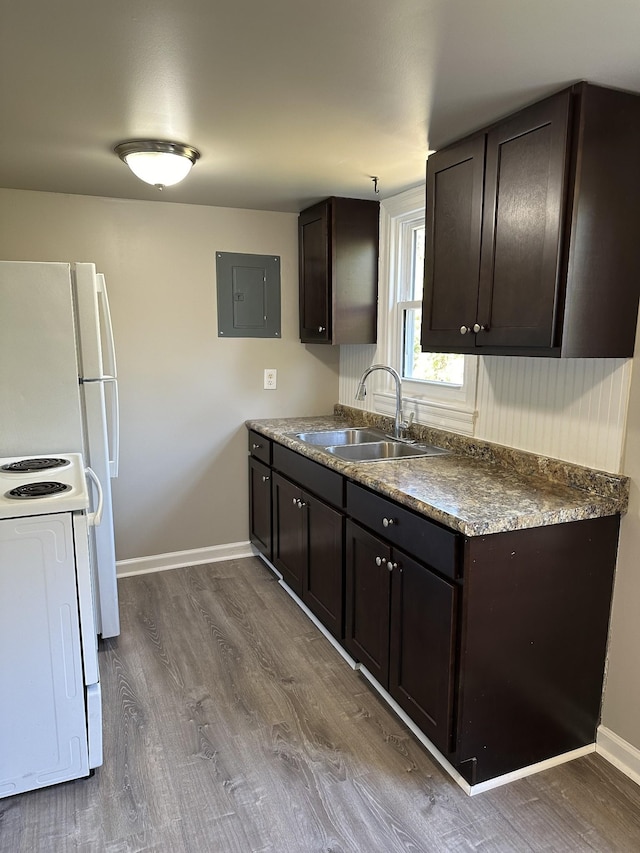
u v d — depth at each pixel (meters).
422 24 1.28
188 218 3.22
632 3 1.18
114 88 1.63
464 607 1.66
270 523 3.25
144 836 1.61
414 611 1.90
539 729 1.85
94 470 2.43
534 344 1.74
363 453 2.84
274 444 3.12
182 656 2.51
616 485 1.80
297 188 2.81
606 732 1.93
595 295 1.68
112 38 1.35
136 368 3.25
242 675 2.37
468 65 1.48
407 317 3.05
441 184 2.15
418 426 2.85
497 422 2.34
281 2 1.19
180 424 3.40
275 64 1.48
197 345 3.36
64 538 1.68
